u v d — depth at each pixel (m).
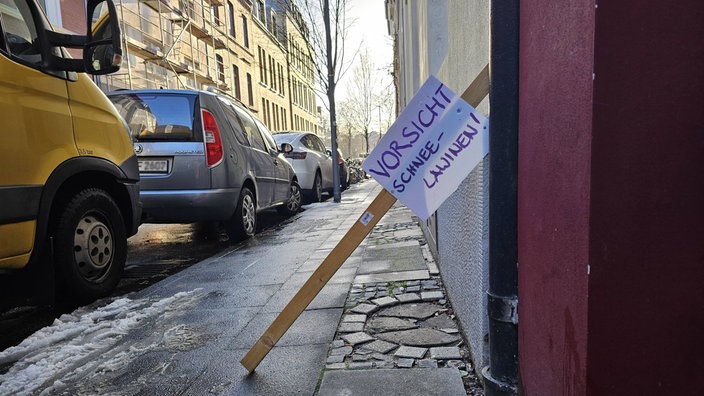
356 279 3.53
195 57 17.73
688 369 0.80
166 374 2.18
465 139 1.66
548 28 1.04
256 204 6.03
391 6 10.77
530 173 1.23
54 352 2.47
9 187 2.57
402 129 1.73
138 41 12.87
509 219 1.39
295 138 9.79
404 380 1.95
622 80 0.77
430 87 1.69
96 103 3.46
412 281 3.37
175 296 3.38
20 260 2.67
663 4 0.76
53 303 2.98
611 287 0.81
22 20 2.84
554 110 1.01
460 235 2.32
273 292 3.41
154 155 4.70
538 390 1.20
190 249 5.47
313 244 5.18
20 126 2.67
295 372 2.11
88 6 2.96
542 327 1.14
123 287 3.85
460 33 2.22
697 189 0.78
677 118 0.77
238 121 5.84
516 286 1.41
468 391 1.85
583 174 0.84
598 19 0.77
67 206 3.14
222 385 2.04
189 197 4.70
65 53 3.28
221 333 2.66
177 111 4.85
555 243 1.02
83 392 2.04
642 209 0.79
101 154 3.42
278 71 31.08
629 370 0.82
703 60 0.76
